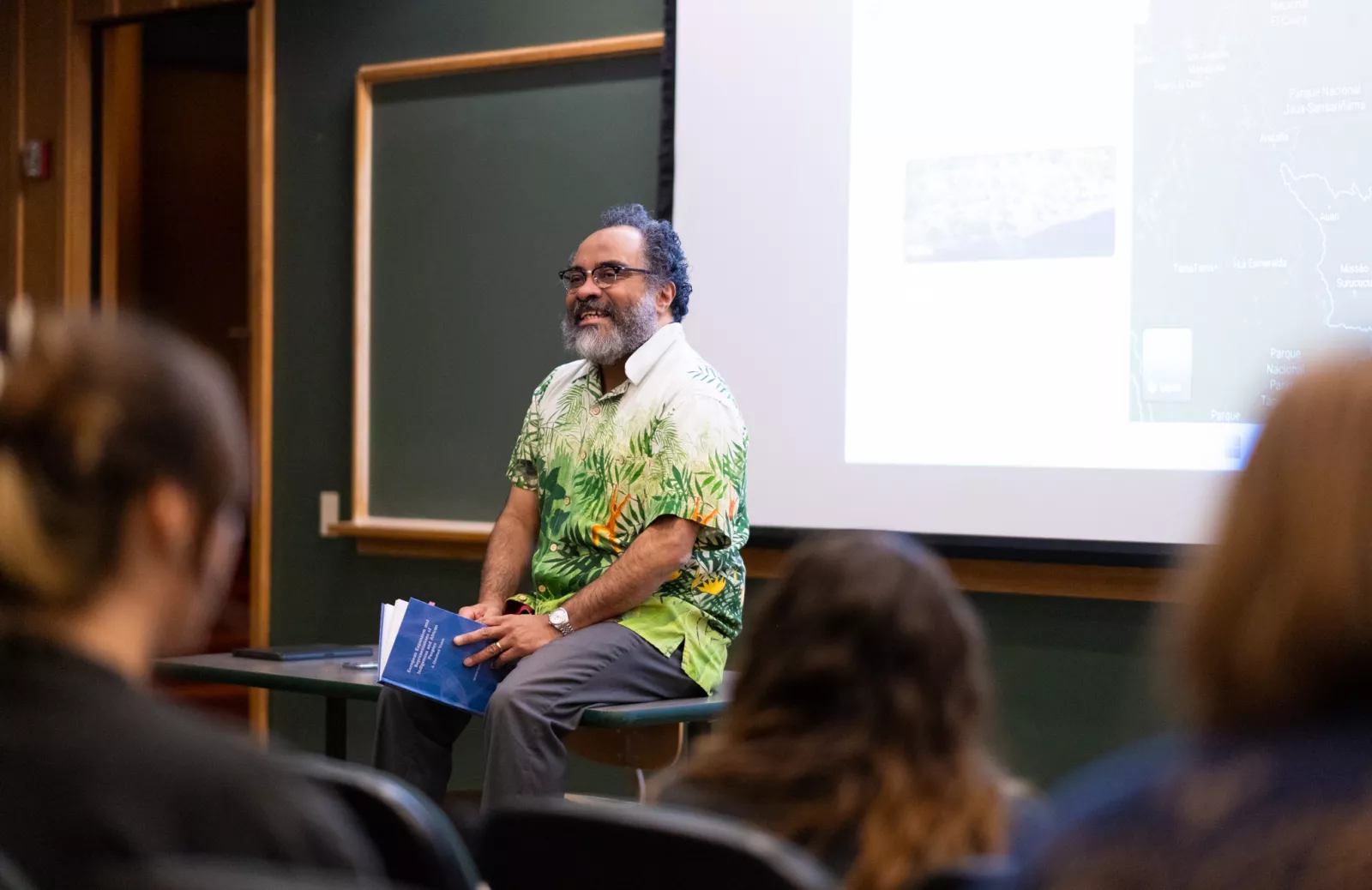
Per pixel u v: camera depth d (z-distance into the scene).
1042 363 3.17
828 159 3.41
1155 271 3.06
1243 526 0.72
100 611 0.86
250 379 4.37
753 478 3.48
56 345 0.88
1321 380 0.73
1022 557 3.19
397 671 2.49
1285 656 0.70
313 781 1.22
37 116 4.74
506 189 3.96
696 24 3.57
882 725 1.14
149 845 0.79
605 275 2.92
